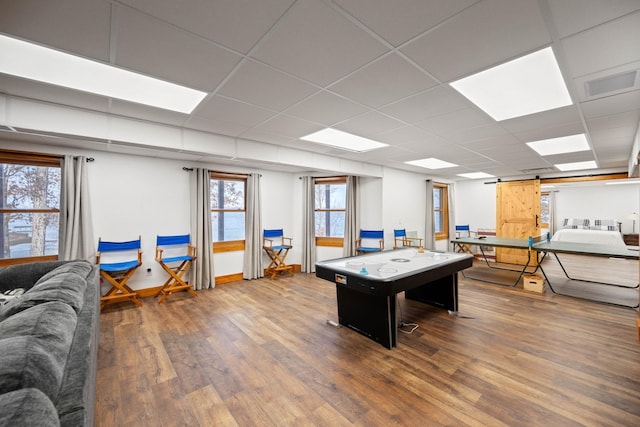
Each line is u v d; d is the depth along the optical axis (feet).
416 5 4.43
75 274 6.56
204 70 6.49
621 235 27.09
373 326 9.13
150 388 6.74
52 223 11.95
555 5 4.38
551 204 33.40
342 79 6.95
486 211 26.58
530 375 7.14
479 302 12.82
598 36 5.14
